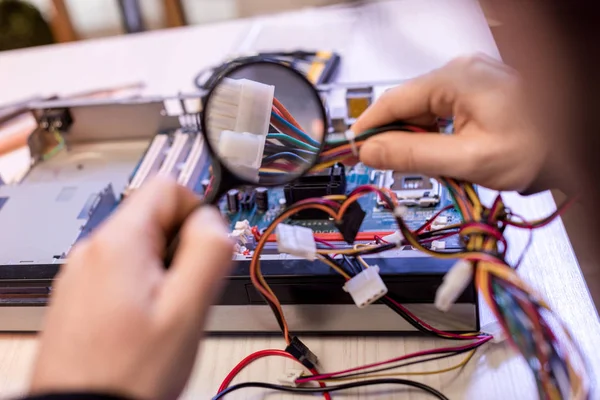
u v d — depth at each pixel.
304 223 0.87
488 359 0.74
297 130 0.69
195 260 0.53
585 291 0.80
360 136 0.69
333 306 0.77
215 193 0.65
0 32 1.95
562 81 0.62
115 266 0.51
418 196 0.86
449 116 0.70
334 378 0.73
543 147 0.62
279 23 1.72
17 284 0.79
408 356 0.74
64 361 0.48
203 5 2.38
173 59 1.63
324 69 1.41
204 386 0.76
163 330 0.50
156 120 1.14
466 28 1.52
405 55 1.47
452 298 0.56
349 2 1.84
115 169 1.11
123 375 0.48
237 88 0.66
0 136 1.28
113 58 1.69
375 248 0.69
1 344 0.86
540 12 0.65
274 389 0.74
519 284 0.52
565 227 0.89
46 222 0.92
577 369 0.58
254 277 0.69
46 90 1.58
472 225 0.58
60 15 2.17
